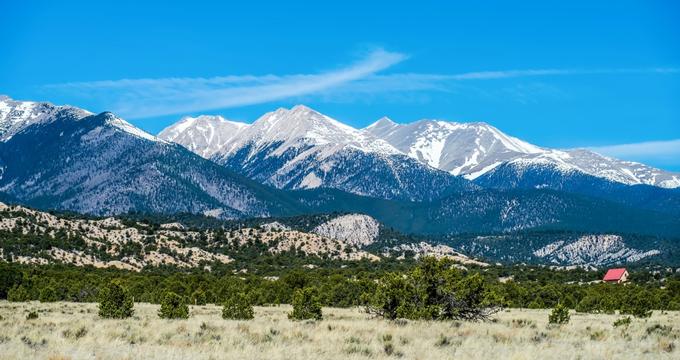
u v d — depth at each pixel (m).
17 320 47.38
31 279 109.19
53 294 92.69
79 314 60.75
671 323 57.78
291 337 36.38
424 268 52.16
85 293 99.94
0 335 34.69
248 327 42.03
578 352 31.92
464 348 32.12
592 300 94.75
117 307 55.28
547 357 30.22
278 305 101.69
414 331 39.59
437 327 42.22
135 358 27.88
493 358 29.58
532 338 37.44
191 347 31.44
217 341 33.59
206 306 93.38
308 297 55.16
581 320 64.12
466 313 51.44
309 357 29.00
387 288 52.12
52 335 35.00
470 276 51.66
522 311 90.81
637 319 67.75
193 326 43.09
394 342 34.53
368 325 44.34
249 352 29.88
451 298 51.25
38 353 28.91
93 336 35.31
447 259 52.59
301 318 54.28
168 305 55.22
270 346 32.22
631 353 31.95
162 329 40.31
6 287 102.62
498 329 41.88
